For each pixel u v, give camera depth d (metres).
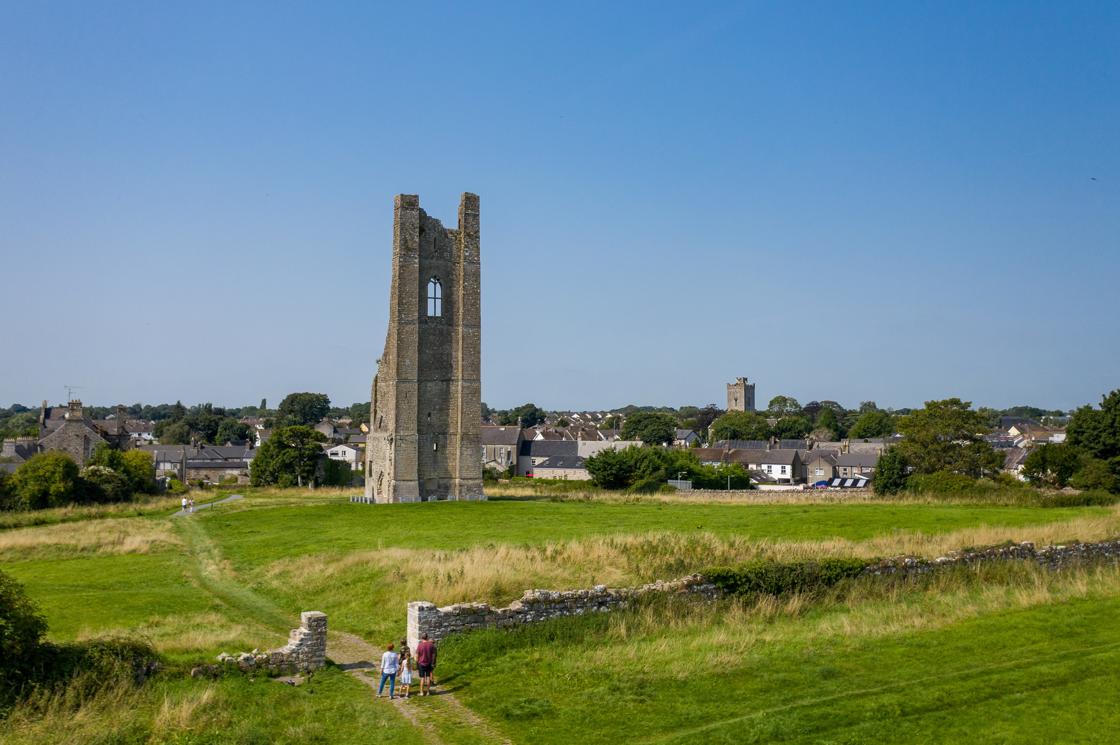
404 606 33.00
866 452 157.25
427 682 24.08
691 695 23.17
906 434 95.25
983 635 28.11
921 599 33.25
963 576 35.91
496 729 21.34
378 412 89.88
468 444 85.12
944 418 92.50
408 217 83.81
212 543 56.28
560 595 29.47
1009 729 20.45
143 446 165.88
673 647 27.28
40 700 20.84
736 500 77.81
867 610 31.62
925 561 36.06
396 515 64.50
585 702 22.78
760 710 21.84
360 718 21.78
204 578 44.50
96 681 21.98
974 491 71.50
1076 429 90.50
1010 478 92.81
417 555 40.66
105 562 49.94
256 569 44.81
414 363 83.31
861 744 19.80
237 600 38.56
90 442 118.31
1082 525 47.09
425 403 84.69
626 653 26.77
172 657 25.28
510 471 142.50
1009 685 23.12
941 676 24.03
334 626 32.59
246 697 22.70
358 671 26.44
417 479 82.50
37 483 81.38
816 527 51.41
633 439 199.62
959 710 21.61
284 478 117.06
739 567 33.12
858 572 34.50
